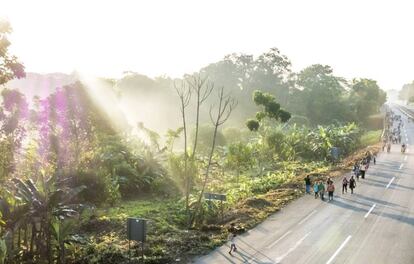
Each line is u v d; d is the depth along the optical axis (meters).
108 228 28.83
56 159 39.38
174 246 24.34
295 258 22.39
